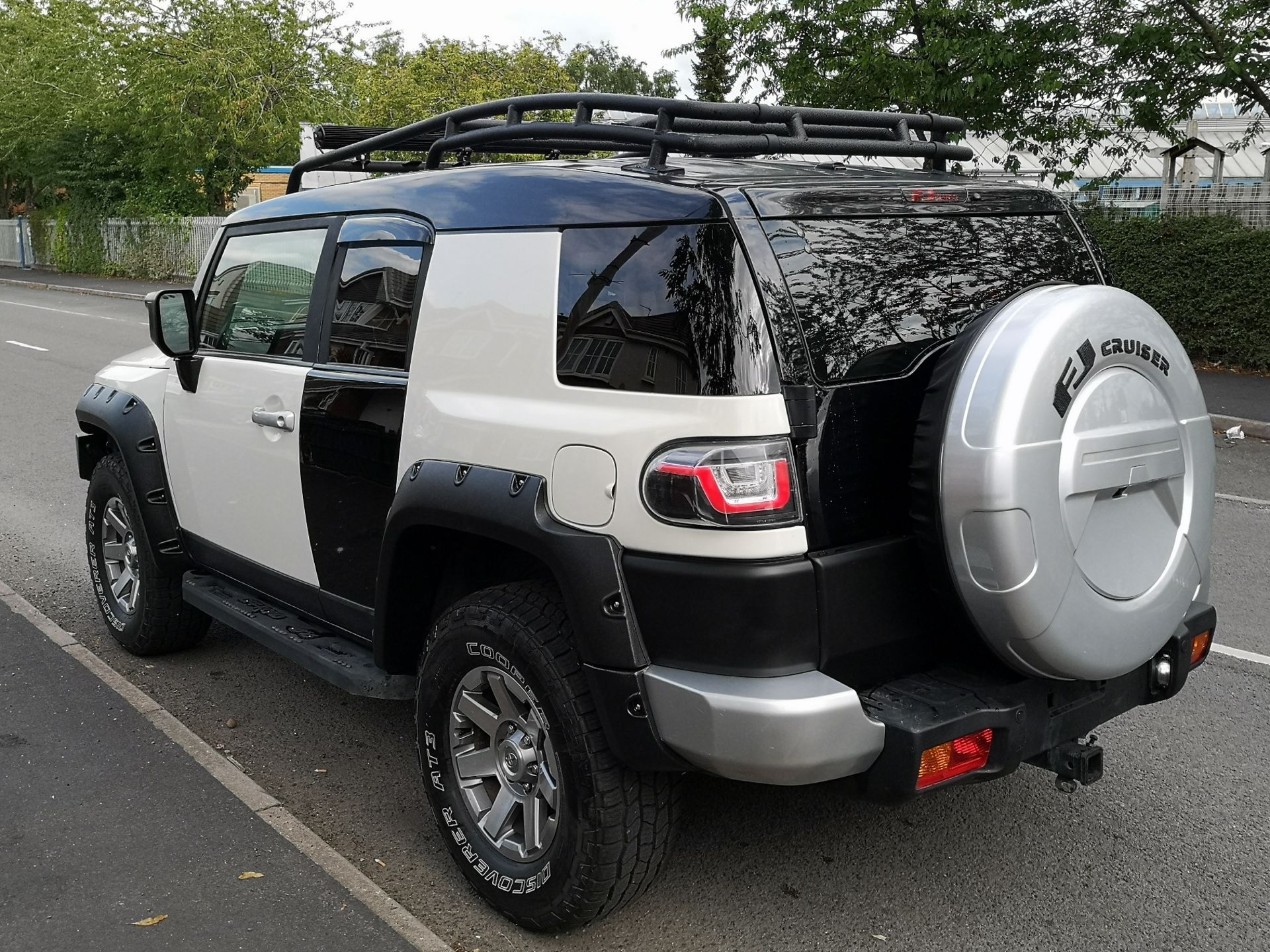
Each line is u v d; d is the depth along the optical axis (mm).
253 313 4047
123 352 16969
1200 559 2953
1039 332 2590
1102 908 3137
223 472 4141
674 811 2830
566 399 2793
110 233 35844
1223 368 14031
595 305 2775
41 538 6863
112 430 4652
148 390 4625
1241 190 14195
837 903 3154
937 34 14461
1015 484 2504
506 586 2975
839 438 2613
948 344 2805
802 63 15297
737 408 2504
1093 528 2682
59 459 9258
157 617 4766
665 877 3273
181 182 34125
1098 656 2705
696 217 2629
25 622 5293
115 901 3076
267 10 32594
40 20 37938
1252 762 4035
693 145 2891
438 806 3178
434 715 3137
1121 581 2754
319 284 3715
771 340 2539
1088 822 3611
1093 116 14984
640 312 2682
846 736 2508
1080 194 15656
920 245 2895
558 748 2779
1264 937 3010
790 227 2658
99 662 4797
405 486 3129
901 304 2801
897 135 3564
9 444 9875
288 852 3332
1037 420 2537
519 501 2811
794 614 2531
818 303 2641
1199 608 3195
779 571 2506
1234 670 4887
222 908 3043
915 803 3730
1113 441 2668
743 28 15359
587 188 2881
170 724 4191
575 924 2900
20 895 3102
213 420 4148
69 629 5332
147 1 32781
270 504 3900
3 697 4445
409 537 3186
